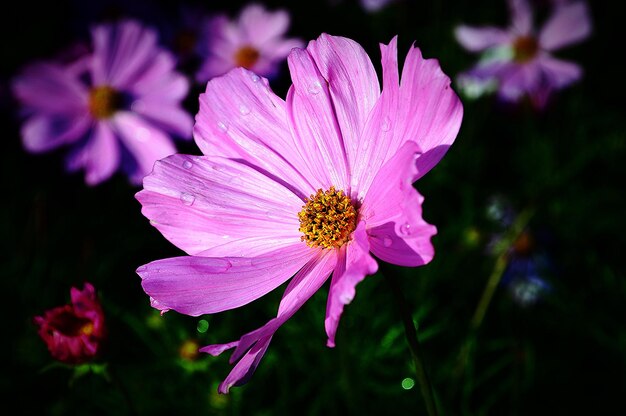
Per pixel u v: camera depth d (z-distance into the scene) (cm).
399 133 25
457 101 24
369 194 25
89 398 37
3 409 37
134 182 39
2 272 39
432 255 22
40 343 38
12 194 42
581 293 40
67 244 41
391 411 37
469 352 37
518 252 39
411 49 24
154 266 25
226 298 25
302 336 38
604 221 42
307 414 37
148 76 41
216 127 27
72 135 40
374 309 39
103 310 28
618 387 37
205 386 37
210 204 26
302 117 26
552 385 38
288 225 27
